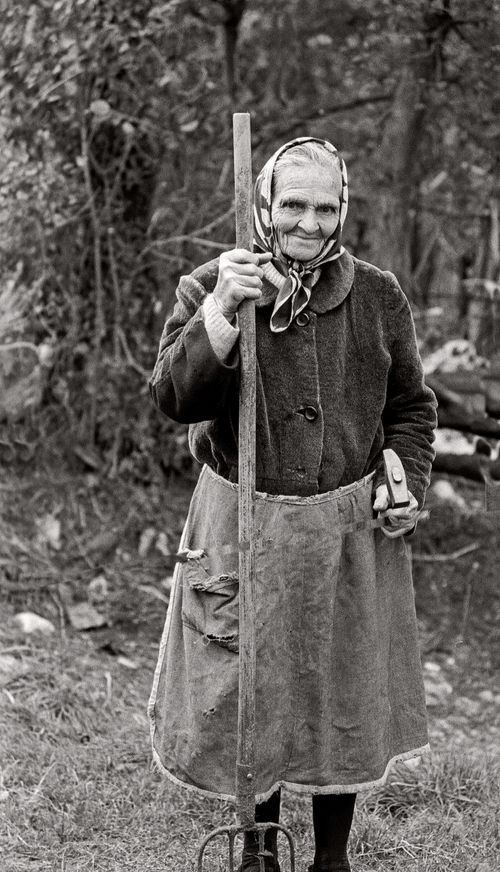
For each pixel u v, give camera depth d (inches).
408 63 242.2
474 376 201.0
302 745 99.3
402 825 130.6
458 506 246.7
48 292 226.8
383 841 124.8
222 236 231.8
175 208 231.3
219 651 97.7
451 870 118.0
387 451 102.0
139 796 133.3
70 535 216.5
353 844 123.3
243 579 93.1
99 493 226.5
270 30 261.1
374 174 263.7
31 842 122.2
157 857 120.0
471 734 171.8
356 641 100.0
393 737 105.7
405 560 106.3
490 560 235.8
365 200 265.9
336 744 100.6
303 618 97.9
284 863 119.0
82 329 230.8
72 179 219.9
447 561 236.2
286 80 263.4
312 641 98.0
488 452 202.5
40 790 132.9
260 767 96.9
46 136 210.4
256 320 96.7
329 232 95.9
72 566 209.3
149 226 229.8
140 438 231.6
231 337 91.3
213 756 98.0
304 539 97.1
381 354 99.9
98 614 194.4
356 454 99.7
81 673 170.4
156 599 202.8
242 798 94.4
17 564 203.5
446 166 273.3
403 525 101.5
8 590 196.5
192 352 91.9
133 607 199.3
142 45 207.0
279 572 96.6
